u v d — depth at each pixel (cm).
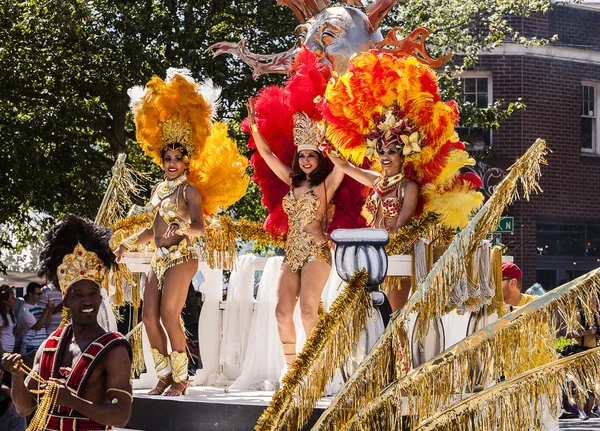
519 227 2333
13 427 866
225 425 660
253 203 1994
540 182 2356
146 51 1809
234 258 794
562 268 2395
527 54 2345
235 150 796
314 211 698
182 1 1873
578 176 2403
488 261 627
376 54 685
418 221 621
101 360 407
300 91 702
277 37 1892
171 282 731
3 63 1833
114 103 1900
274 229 788
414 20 2062
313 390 437
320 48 788
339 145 684
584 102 2442
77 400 393
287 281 704
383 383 413
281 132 765
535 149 402
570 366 372
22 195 1777
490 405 380
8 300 1143
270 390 813
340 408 414
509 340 383
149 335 748
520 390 377
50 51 1895
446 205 636
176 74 761
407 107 661
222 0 1867
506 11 2144
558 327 397
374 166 716
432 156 654
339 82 675
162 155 752
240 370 892
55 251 433
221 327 908
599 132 2458
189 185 743
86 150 1828
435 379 393
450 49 2083
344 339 441
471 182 659
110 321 795
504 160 2344
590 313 372
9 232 2088
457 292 560
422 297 413
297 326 822
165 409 692
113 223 784
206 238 782
